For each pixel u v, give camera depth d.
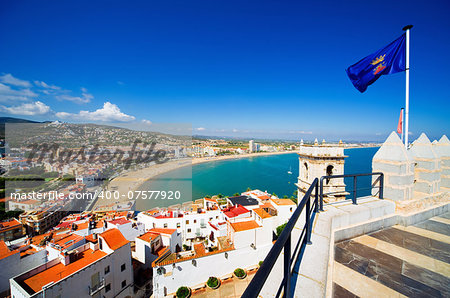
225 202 58.16
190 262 20.38
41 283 14.33
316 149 20.66
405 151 6.23
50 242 19.92
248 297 1.09
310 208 4.43
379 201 6.31
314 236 4.31
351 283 3.56
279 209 39.03
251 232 23.67
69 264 16.47
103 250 18.91
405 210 5.94
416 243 4.86
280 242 1.87
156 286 19.22
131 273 20.31
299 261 3.58
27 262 18.34
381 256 4.34
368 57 9.95
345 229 5.06
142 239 23.97
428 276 3.70
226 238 26.06
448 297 3.21
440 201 6.90
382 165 6.62
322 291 2.92
